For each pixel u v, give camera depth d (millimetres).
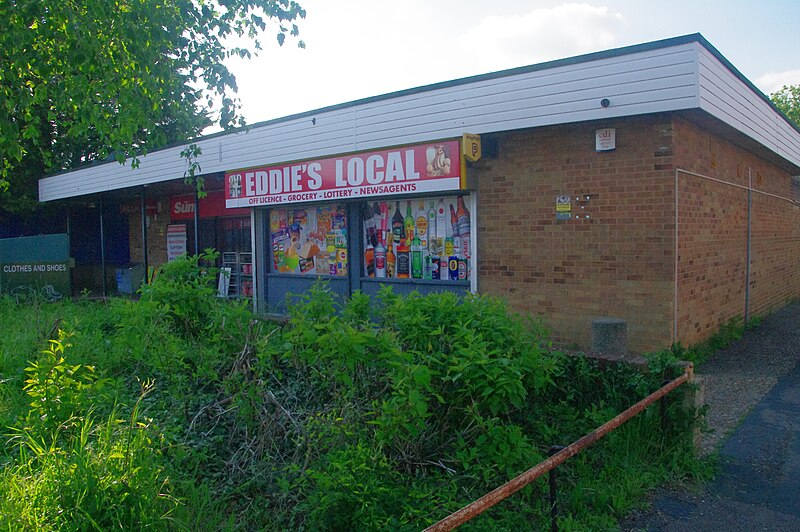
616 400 5324
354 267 11820
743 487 4781
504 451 4266
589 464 4867
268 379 5645
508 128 8922
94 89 7789
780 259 15047
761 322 12250
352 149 10945
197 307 7430
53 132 18625
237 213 16422
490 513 4078
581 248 8781
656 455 5082
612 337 5914
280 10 7965
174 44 7699
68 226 20906
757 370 8414
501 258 9578
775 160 13180
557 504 4148
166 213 19188
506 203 9477
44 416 4555
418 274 10898
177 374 5961
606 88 8016
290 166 12047
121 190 17125
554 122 8469
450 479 4266
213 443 4816
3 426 5008
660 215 8156
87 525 3139
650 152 8195
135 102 7941
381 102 10422
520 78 8742
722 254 10273
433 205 10641
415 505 3887
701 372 8297
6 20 6645
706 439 5828
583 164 8727
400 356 4141
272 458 4547
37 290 13945
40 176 20719
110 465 3457
